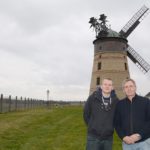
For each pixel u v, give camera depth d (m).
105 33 52.59
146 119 8.65
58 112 37.94
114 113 9.15
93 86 53.00
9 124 25.09
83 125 26.36
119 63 51.81
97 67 52.94
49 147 16.89
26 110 42.72
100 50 52.81
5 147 16.23
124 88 8.78
